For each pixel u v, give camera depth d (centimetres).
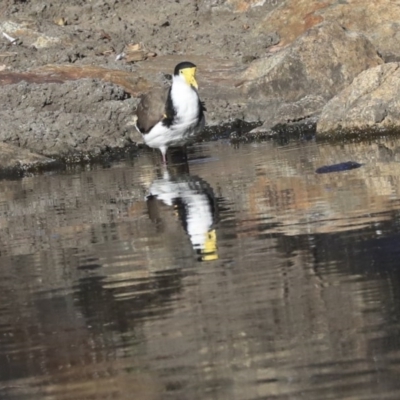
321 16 2317
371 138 1759
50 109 1989
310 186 1397
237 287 1005
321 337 872
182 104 1670
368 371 805
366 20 2284
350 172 1463
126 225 1286
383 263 1027
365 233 1132
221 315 940
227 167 1608
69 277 1095
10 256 1195
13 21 2444
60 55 2277
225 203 1349
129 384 831
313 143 1758
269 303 956
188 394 800
